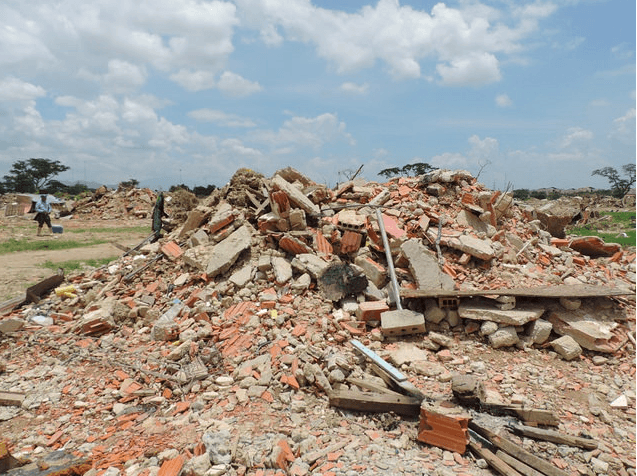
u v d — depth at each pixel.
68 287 11.50
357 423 5.98
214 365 7.61
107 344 8.86
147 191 34.84
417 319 8.43
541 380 7.18
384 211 12.10
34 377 7.90
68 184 79.56
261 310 8.98
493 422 5.81
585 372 7.46
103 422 6.50
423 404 5.73
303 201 11.68
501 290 8.52
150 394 7.10
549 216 15.20
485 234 11.53
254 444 5.44
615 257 12.51
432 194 13.27
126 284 11.30
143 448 5.63
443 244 10.80
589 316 8.50
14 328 9.62
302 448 5.30
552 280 10.09
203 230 12.27
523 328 8.37
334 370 6.78
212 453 5.07
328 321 8.60
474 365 7.58
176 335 8.77
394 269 9.96
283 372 7.03
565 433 5.77
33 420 6.62
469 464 5.12
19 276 14.23
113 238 22.38
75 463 5.10
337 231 11.16
